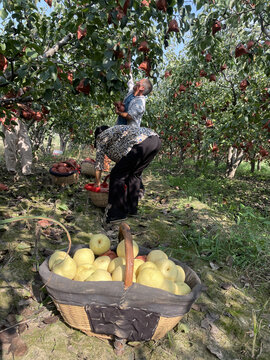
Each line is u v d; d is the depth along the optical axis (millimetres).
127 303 1402
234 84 7289
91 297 1417
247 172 13148
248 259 2641
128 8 2195
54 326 1652
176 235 3166
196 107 7332
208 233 3084
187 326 1757
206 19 3480
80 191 4660
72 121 6832
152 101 8945
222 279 2330
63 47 2996
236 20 3506
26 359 1415
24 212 3371
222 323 1827
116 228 3232
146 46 2738
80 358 1459
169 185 6379
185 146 8859
